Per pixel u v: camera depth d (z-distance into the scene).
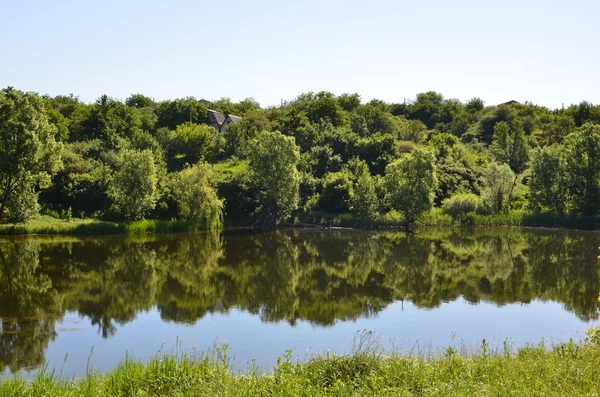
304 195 59.72
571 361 11.48
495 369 11.26
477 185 66.56
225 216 57.38
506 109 110.75
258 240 46.69
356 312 23.98
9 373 15.88
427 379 10.58
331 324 21.92
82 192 53.28
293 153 54.34
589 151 58.00
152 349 18.53
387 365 11.72
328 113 90.00
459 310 24.30
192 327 21.50
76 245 41.59
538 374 10.70
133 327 21.41
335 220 56.22
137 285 29.45
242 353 17.95
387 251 41.62
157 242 44.25
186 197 52.22
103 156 60.69
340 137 73.50
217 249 41.78
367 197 56.19
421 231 53.59
